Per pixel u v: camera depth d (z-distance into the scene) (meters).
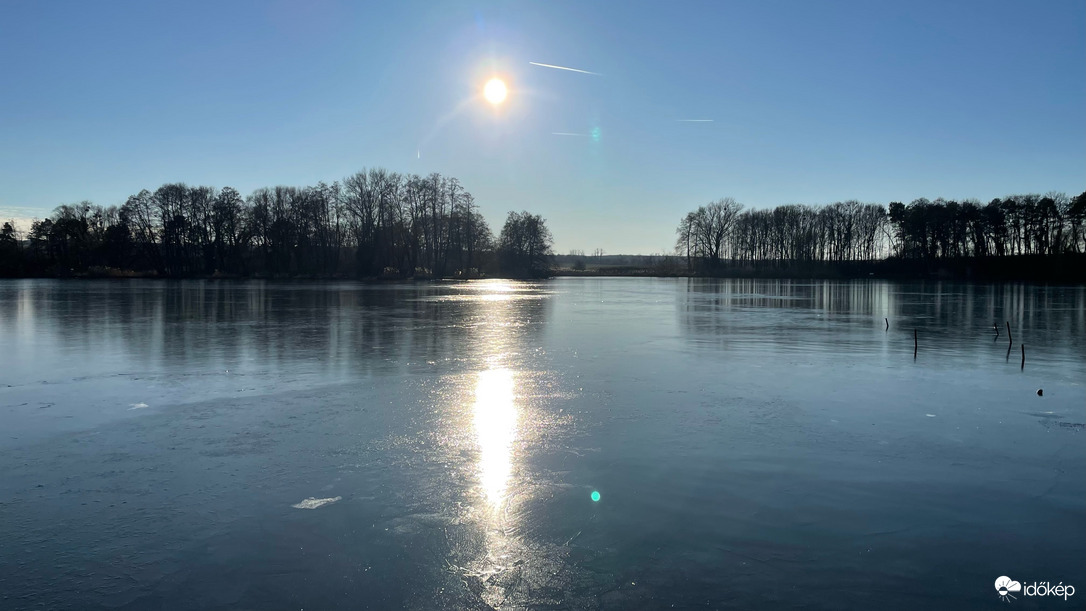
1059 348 24.14
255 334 27.58
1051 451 11.51
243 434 12.47
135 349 23.06
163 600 6.86
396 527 8.49
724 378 18.00
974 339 26.88
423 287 77.81
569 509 9.02
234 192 102.12
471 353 22.47
